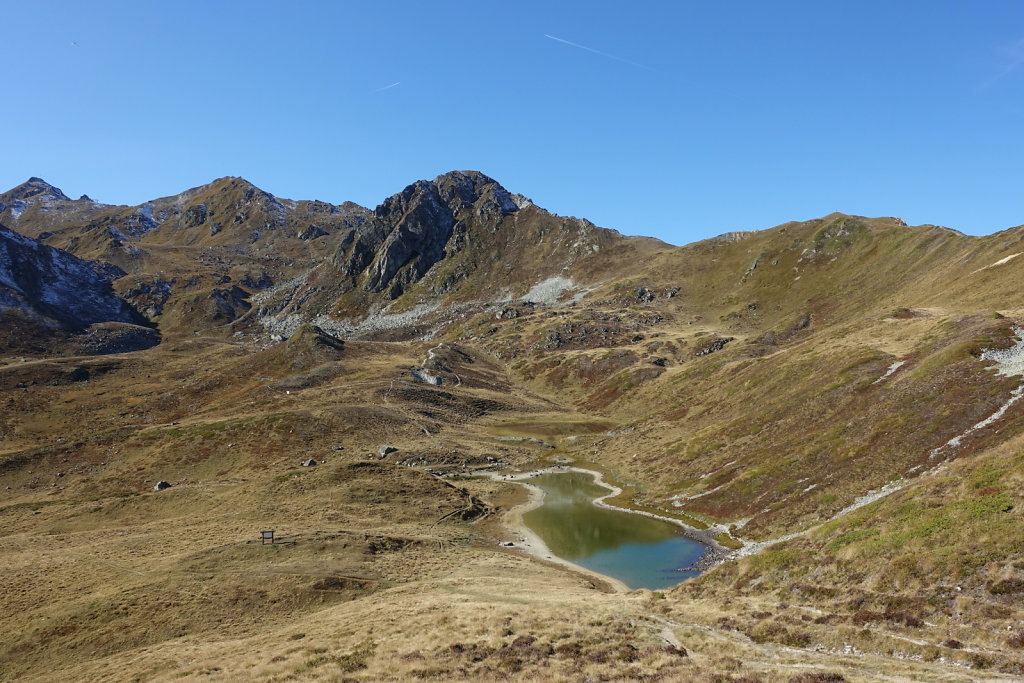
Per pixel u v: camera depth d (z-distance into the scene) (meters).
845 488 66.88
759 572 39.50
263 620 46.53
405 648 32.41
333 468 94.62
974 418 67.88
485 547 72.12
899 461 67.62
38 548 64.19
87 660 40.59
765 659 25.92
